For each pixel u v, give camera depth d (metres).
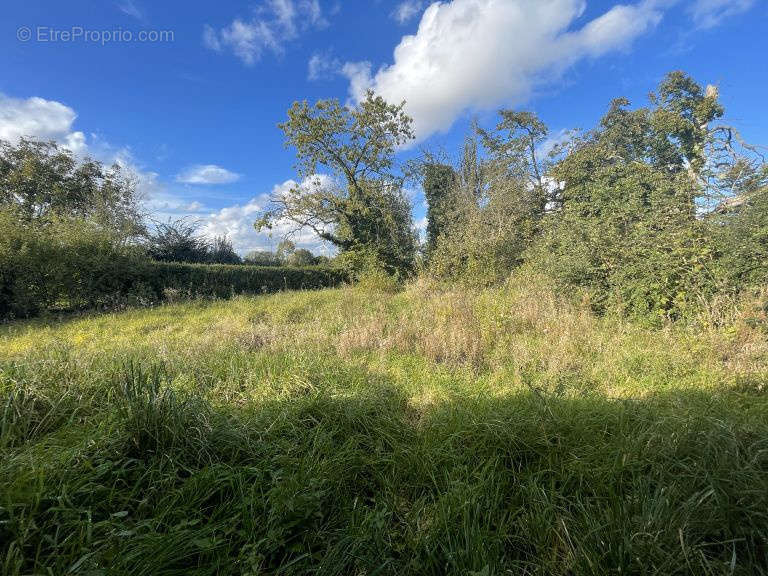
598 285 6.87
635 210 7.21
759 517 1.82
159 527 1.81
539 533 1.88
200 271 12.85
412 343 5.33
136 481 2.04
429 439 2.69
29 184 19.02
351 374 4.06
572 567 1.70
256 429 2.62
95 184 21.16
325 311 8.36
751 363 4.01
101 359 3.98
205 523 1.89
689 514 1.79
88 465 1.91
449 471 2.38
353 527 1.92
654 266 5.96
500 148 19.55
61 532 1.65
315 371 4.07
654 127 13.72
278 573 1.68
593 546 1.74
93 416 2.51
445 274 11.20
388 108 18.34
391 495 2.24
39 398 2.70
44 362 3.27
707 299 5.43
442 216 17.86
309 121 17.50
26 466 1.86
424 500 2.17
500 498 2.12
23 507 1.63
